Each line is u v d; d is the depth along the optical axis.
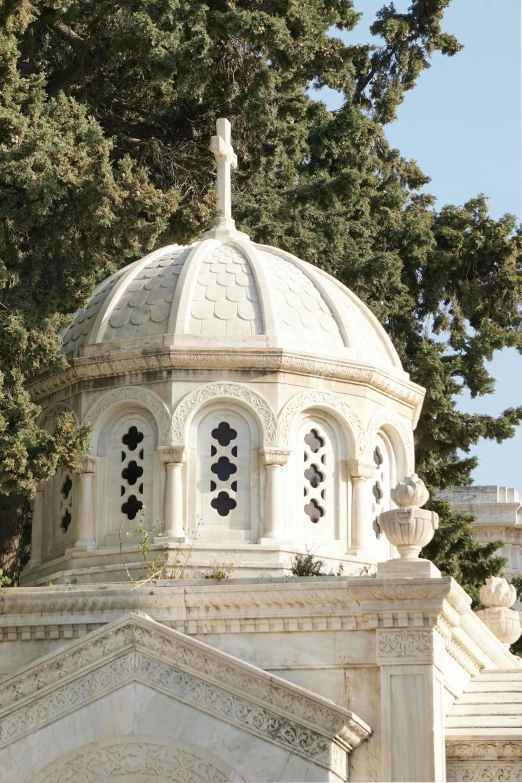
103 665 21.41
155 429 25.98
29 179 26.75
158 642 21.30
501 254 42.19
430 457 40.72
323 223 40.88
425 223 42.34
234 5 38.91
